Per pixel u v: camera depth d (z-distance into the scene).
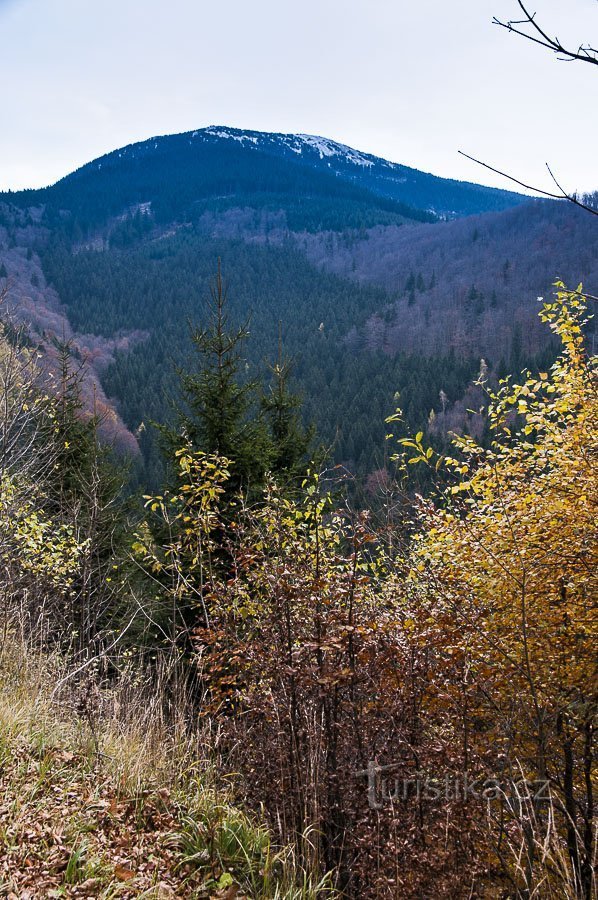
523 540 6.05
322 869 4.48
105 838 4.07
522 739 5.72
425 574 6.00
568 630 5.93
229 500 10.52
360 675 4.97
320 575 5.25
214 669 5.64
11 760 4.66
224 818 4.53
